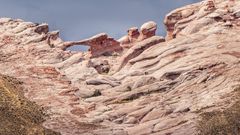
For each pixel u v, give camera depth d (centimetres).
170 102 7575
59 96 8106
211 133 6462
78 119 7450
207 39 8931
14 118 6825
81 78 8725
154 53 9006
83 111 7706
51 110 7631
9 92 7631
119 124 7388
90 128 7188
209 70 8031
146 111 7475
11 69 8881
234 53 8388
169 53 8812
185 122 6962
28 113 7175
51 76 8744
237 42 8738
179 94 7731
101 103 7950
